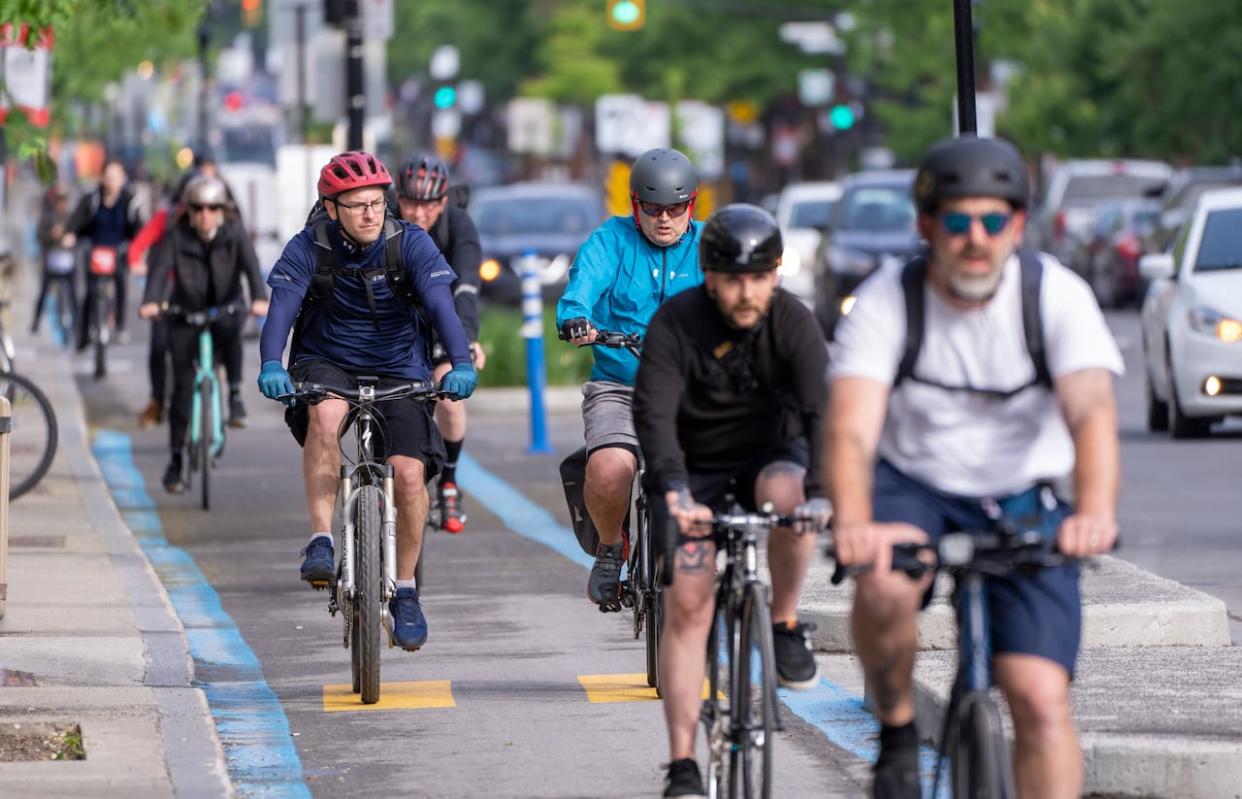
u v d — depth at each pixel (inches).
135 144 5556.1
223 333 1569.9
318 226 911.0
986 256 540.7
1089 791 712.4
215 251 1545.3
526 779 772.0
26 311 3629.4
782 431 676.1
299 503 1572.3
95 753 775.7
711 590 652.7
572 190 3501.5
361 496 882.1
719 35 7549.2
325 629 1081.4
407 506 905.5
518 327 2420.0
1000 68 5885.8
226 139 5027.1
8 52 1786.4
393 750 818.2
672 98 5693.9
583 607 1139.9
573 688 928.9
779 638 684.7
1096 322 556.4
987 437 569.3
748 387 665.0
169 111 5620.1
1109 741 713.6
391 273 909.8
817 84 7199.8
